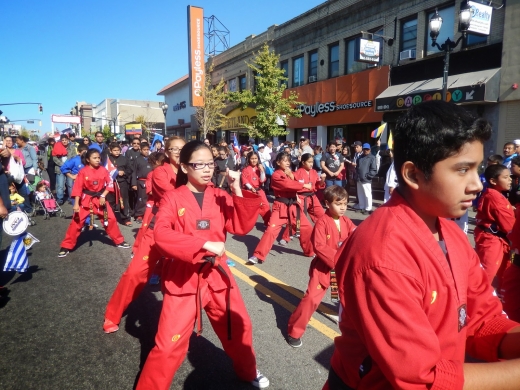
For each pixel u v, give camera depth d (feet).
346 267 4.12
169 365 7.88
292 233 19.06
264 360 10.73
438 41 45.47
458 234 4.55
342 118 58.34
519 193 16.49
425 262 3.83
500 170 13.57
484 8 37.81
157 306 14.42
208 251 7.49
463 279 4.23
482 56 40.68
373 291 3.72
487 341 4.45
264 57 60.29
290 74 71.20
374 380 4.19
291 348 11.36
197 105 85.76
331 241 12.30
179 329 7.97
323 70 62.75
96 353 11.21
